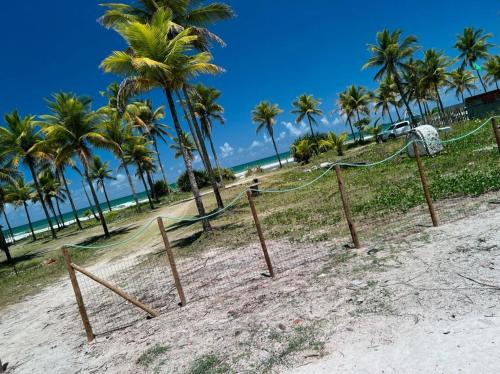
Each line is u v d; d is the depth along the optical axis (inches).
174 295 328.8
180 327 249.6
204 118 1692.9
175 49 542.9
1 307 496.1
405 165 742.5
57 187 2294.5
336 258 300.8
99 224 1724.9
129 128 1614.2
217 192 824.9
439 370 138.1
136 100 1688.0
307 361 168.6
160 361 208.7
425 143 740.0
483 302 176.2
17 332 352.5
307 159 2022.6
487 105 1222.9
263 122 2325.3
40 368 246.1
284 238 433.4
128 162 1891.0
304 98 2346.2
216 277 348.8
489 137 715.4
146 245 713.6
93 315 336.8
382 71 1715.1
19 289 597.3
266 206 764.0
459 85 2444.6
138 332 263.1
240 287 298.4
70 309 386.3
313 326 197.9
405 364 146.9
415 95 2166.6
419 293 201.2
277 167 2492.6
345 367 155.7
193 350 211.0
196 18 694.5
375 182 649.6
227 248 468.4
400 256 264.4
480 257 226.7
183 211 1176.8
